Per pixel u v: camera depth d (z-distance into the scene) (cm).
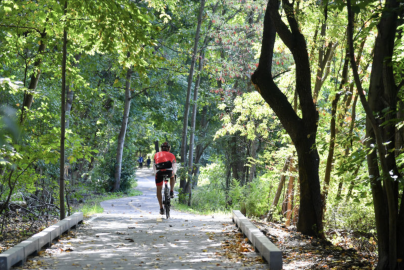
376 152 603
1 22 1092
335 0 525
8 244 845
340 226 1138
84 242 831
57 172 1528
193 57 2425
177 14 2484
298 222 955
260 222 1155
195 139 3369
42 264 631
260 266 620
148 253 724
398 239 586
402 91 619
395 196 601
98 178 2802
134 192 3203
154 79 2812
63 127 1014
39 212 1173
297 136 928
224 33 2366
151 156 7244
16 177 1052
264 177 1584
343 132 746
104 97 2838
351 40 511
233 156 2712
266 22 946
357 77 511
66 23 966
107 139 2878
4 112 897
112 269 601
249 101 1617
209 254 716
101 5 848
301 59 906
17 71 1473
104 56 2397
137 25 877
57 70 1268
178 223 1152
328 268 617
